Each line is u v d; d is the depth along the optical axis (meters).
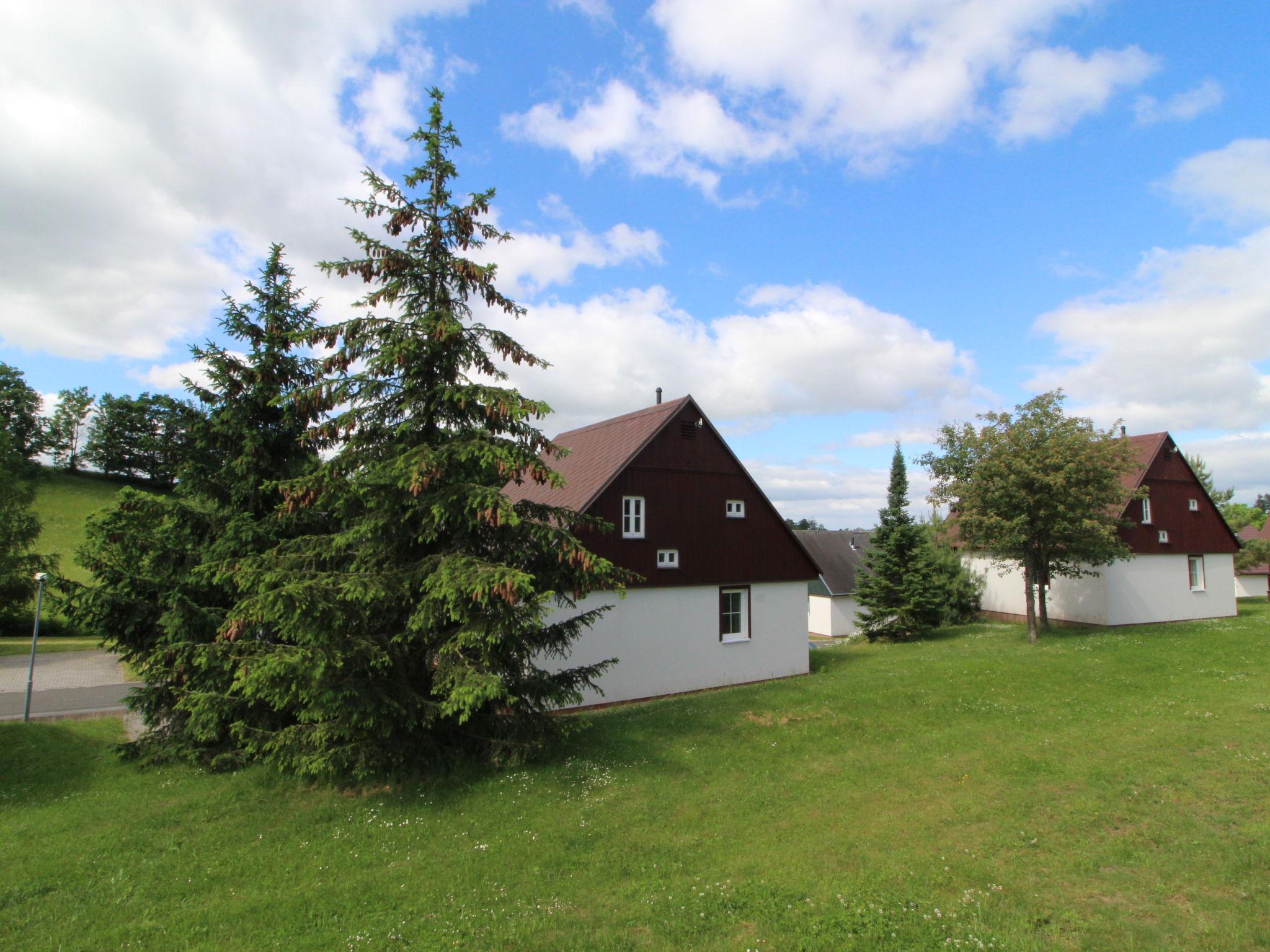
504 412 9.23
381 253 9.66
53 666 26.02
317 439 9.46
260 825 8.55
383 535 9.52
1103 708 13.53
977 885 6.77
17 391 67.69
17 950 5.92
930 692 15.18
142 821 8.78
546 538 9.72
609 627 18.94
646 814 8.62
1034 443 23.08
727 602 21.91
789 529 22.84
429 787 9.47
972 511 23.84
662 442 20.48
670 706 15.48
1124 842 7.65
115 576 10.73
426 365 9.83
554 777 9.84
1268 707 13.16
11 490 30.25
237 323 11.93
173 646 9.65
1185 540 31.53
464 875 7.12
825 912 6.27
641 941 5.88
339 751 8.86
